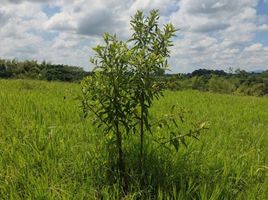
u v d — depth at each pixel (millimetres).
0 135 6277
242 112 12055
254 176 5129
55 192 4180
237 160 5547
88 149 5492
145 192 4434
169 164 5020
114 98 4516
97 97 4551
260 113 12133
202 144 5945
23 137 5844
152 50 4629
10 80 19828
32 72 35000
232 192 4629
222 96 18375
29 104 9352
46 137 5879
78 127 6777
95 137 6000
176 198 4461
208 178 4820
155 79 4570
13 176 4602
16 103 9227
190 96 16078
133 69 4484
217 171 5109
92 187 4520
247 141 7430
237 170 5164
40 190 4230
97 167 4879
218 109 12109
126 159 5047
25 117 7656
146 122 4582
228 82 50062
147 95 4586
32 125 6605
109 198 4328
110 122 4562
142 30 4633
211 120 9391
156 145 5633
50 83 18875
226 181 4805
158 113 9133
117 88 4496
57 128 6512
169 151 5199
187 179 4797
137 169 4836
